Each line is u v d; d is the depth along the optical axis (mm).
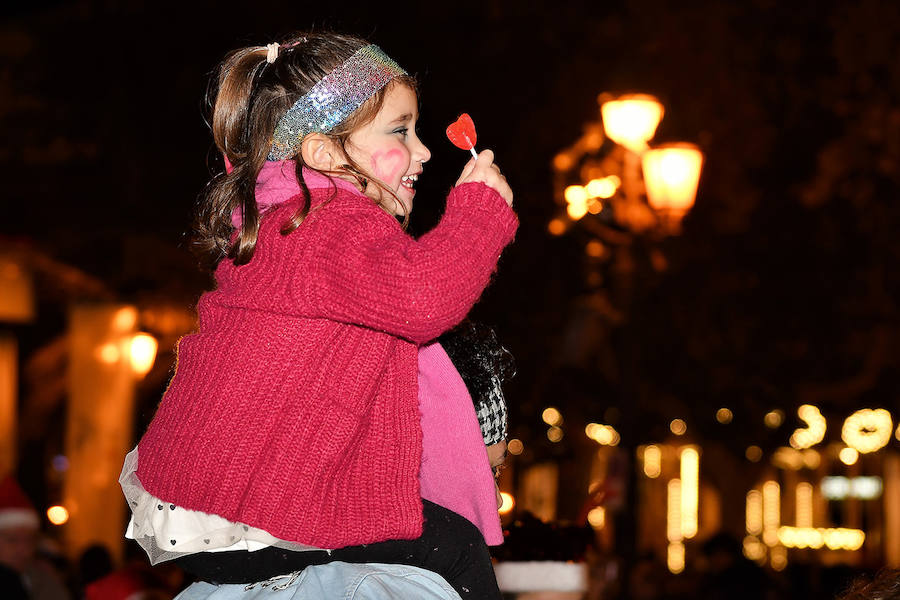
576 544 5781
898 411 25688
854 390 23844
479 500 3441
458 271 3111
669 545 37531
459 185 3336
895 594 3500
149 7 18734
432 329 3096
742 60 21531
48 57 18797
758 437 27312
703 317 22719
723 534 16344
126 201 17984
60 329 17828
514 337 19094
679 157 13391
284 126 3318
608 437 22031
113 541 16688
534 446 20406
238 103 3400
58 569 12000
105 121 18516
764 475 38812
